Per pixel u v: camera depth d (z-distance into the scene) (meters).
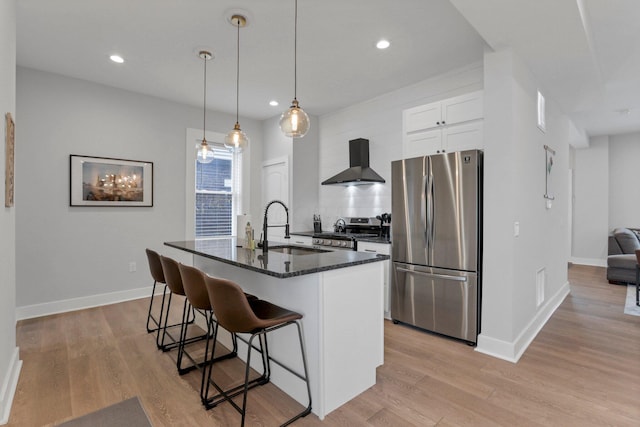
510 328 2.58
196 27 2.75
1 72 1.78
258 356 2.40
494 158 2.65
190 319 3.50
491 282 2.68
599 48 3.04
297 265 1.90
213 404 1.97
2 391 1.82
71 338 2.99
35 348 2.77
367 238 3.86
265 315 1.91
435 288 3.06
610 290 4.76
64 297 3.77
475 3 1.98
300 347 2.02
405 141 3.75
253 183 5.48
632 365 2.48
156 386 2.20
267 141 5.50
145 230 4.36
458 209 2.90
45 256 3.66
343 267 1.98
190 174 4.75
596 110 4.84
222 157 5.18
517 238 2.68
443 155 2.99
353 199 4.78
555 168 3.99
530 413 1.90
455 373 2.36
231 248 2.83
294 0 2.38
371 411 1.93
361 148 4.40
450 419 1.85
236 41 2.97
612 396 2.07
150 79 3.84
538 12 2.07
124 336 3.04
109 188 4.06
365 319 2.14
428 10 2.50
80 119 3.86
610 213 6.59
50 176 3.68
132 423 1.82
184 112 4.71
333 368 1.94
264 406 1.99
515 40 2.44
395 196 3.39
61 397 2.06
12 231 2.20
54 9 2.49
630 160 6.35
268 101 4.60
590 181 6.71
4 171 1.88
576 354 2.67
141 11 2.53
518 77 2.68
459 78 3.55
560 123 4.21
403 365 2.49
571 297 4.39
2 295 1.84
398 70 3.58
